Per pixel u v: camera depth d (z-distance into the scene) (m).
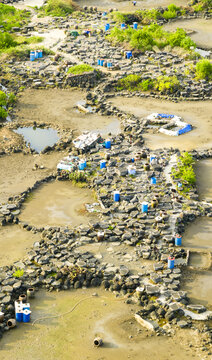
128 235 52.91
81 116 77.50
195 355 41.41
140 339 42.84
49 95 83.44
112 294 47.16
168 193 59.56
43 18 112.88
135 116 77.25
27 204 59.06
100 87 84.12
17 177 63.75
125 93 83.50
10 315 44.66
